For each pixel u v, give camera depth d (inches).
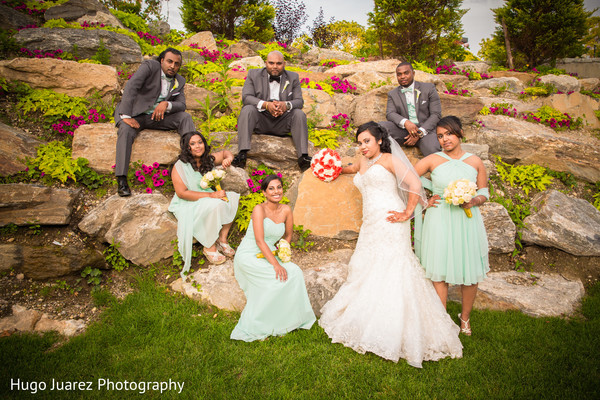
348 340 122.8
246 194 178.1
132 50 264.5
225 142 190.2
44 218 146.4
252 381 103.1
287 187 188.5
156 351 113.1
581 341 126.7
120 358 110.5
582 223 180.7
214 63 301.6
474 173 130.7
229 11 429.4
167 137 180.4
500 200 193.5
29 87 192.4
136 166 171.5
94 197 164.1
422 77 285.9
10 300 127.6
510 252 179.0
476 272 127.0
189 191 151.0
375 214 136.0
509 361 116.1
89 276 143.6
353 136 230.2
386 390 102.7
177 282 147.5
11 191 144.9
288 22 530.0
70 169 161.2
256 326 126.2
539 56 438.3
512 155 226.5
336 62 370.6
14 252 135.0
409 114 200.7
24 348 111.3
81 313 130.8
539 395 101.4
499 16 443.5
